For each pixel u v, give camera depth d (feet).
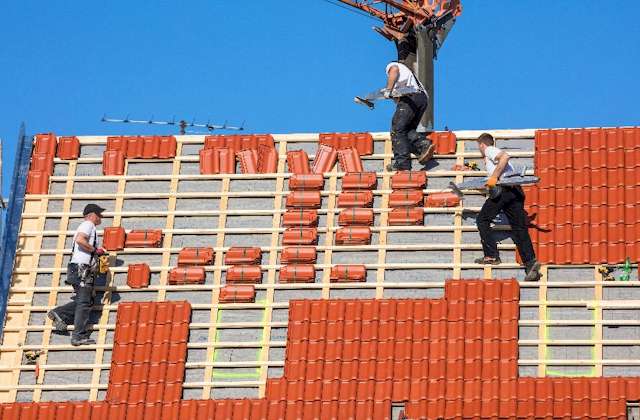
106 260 108.06
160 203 113.39
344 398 100.73
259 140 114.73
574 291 104.01
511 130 111.86
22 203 114.32
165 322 105.91
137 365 104.53
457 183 110.52
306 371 102.17
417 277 106.83
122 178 114.42
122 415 102.53
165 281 109.40
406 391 100.37
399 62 112.98
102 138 116.67
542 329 102.17
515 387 98.94
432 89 119.03
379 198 110.63
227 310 107.14
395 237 108.78
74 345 107.14
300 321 104.06
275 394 101.50
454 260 106.93
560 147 109.70
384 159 112.98
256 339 105.70
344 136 114.01
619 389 97.55
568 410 97.40
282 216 111.14
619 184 107.34
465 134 112.68
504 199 104.17
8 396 106.42
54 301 110.01
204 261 108.99
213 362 104.73
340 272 106.73
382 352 101.96
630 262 104.68
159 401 102.78
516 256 106.22
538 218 107.04
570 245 105.50
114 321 108.17
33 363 107.45
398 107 112.16
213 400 101.81
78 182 115.14
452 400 99.45
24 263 112.16
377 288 106.52
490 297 102.73
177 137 115.96
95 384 105.70
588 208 106.83
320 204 110.73
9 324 109.70
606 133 109.70
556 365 100.99
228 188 112.98
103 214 113.19
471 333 101.65
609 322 101.71
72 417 102.58
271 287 107.45
